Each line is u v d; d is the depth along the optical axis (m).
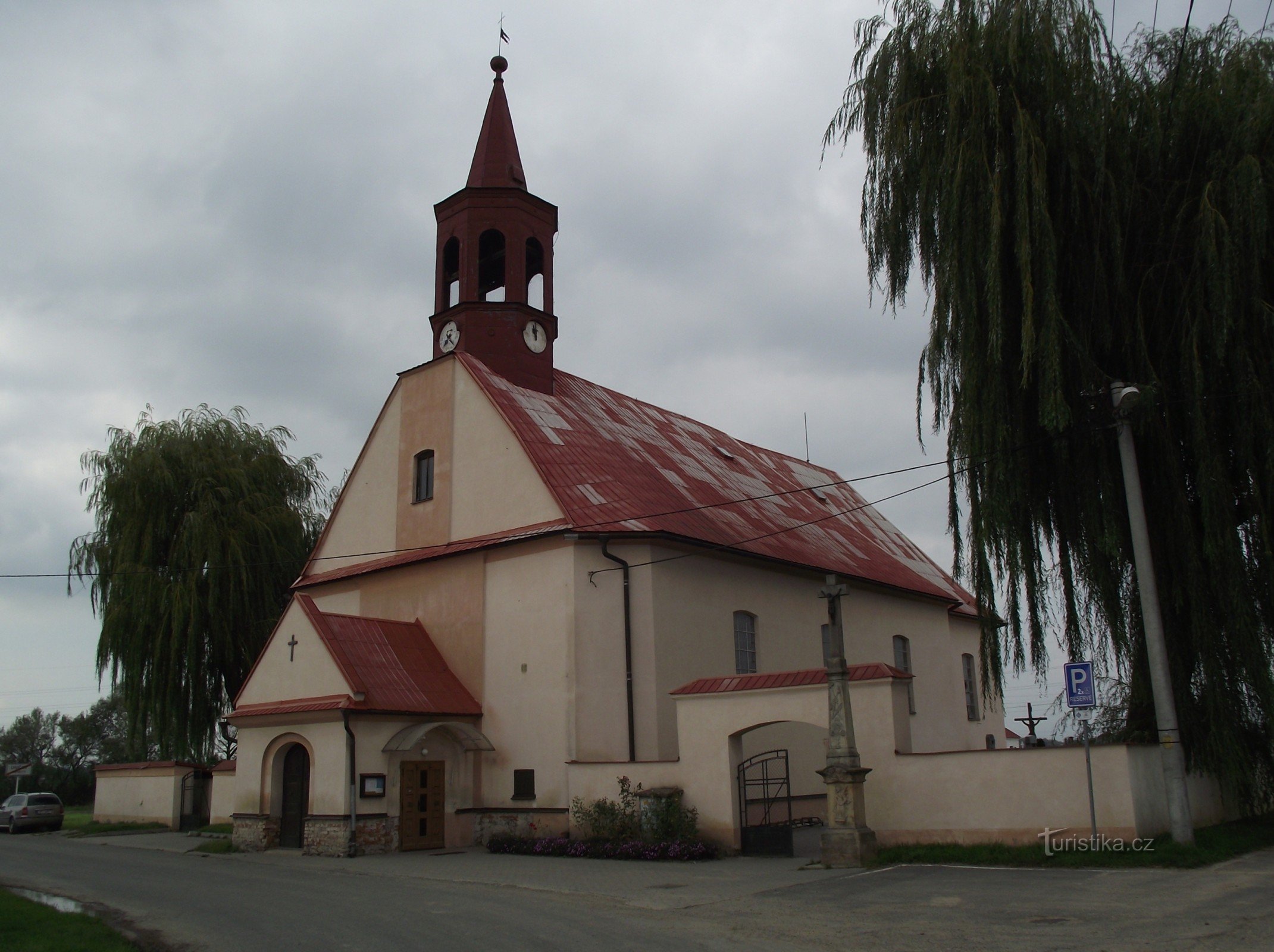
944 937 9.64
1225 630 15.52
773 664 24.30
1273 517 15.55
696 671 21.61
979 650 18.28
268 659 21.78
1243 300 15.40
